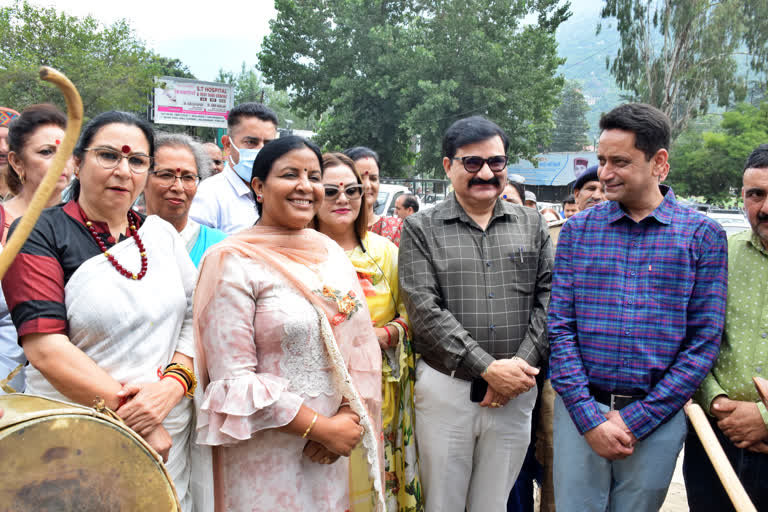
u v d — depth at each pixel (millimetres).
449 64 23562
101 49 21812
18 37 20531
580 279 2555
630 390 2424
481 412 2857
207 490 2088
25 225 1379
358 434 2143
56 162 1409
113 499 1546
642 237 2459
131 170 2018
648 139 2352
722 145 37594
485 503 2967
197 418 2037
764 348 2412
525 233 3029
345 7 24391
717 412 2457
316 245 2312
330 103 25594
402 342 2973
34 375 1966
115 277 1949
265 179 2205
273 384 1980
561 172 39906
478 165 2891
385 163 26562
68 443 1470
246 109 3750
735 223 11297
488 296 2900
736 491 2033
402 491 2957
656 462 2400
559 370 2537
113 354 1923
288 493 2080
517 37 24250
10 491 1371
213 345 2008
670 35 32281
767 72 32250
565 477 2559
